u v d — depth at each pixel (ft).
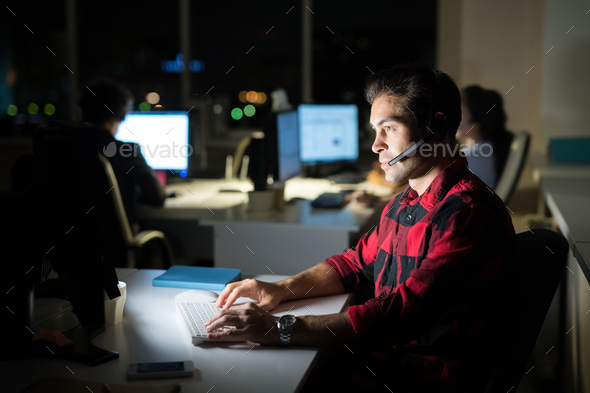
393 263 4.08
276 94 11.02
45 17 15.26
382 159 4.02
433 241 3.70
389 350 3.83
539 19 11.34
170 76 15.01
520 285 3.75
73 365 3.37
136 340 3.74
